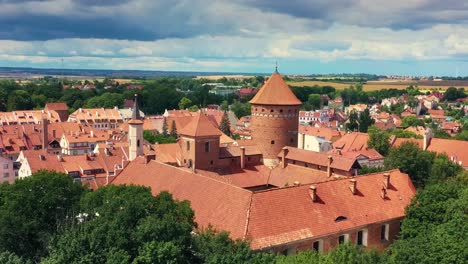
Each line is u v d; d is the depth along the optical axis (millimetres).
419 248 54188
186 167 97812
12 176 142750
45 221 61812
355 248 49906
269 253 51938
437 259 52562
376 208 69500
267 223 59000
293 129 108875
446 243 53344
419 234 62406
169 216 51156
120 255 44406
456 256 51969
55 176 65062
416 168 107688
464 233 54594
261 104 107062
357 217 66438
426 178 107125
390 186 74750
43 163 128750
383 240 69250
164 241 47656
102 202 59188
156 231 47875
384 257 53094
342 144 169375
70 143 182875
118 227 48938
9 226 56344
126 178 86312
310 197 65000
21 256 55562
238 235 57062
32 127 197875
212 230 53906
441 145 145625
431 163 109375
